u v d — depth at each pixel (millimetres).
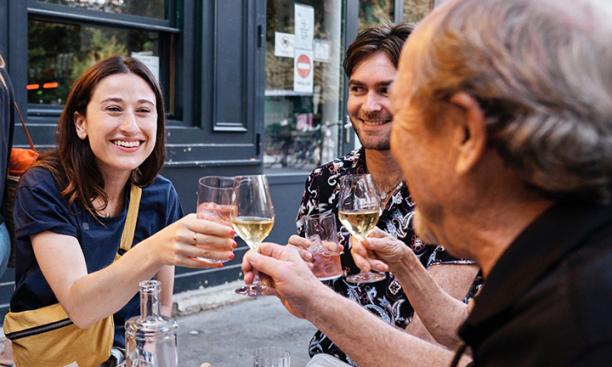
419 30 789
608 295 664
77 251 1762
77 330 1776
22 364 1788
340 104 5715
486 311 754
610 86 669
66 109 1841
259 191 1491
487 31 705
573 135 664
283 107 5238
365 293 1922
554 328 674
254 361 1395
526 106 678
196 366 3578
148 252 1528
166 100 4480
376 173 1988
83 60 4039
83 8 3943
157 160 1977
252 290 1301
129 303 1942
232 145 4719
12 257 2312
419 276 1486
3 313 3598
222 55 4602
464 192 780
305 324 4305
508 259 751
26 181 1808
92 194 1839
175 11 4418
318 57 5477
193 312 4402
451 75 720
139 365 1314
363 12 5785
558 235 724
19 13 3561
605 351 639
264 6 4863
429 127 781
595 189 696
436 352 1205
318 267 1563
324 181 2074
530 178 713
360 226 1629
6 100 2229
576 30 678
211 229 1447
